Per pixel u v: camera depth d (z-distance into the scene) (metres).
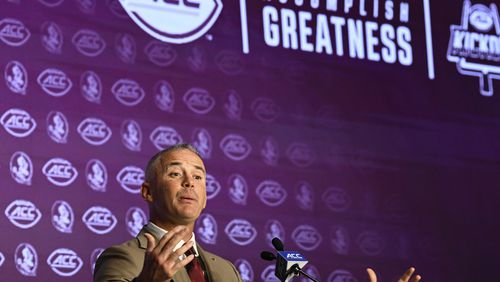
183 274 6.52
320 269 11.68
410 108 12.62
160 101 11.35
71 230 10.67
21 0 10.98
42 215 10.59
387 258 12.04
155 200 6.86
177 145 7.10
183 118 11.41
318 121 12.12
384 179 12.27
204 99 11.58
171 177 6.86
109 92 11.12
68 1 11.18
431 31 12.97
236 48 11.91
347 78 12.41
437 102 12.78
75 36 11.12
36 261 10.48
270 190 11.66
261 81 11.94
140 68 11.34
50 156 10.73
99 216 10.81
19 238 10.47
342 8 12.58
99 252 10.74
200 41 11.73
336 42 12.45
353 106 12.34
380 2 12.79
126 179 11.00
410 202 12.33
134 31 11.41
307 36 12.32
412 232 12.25
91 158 10.89
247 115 11.76
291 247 11.59
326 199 11.91
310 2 12.43
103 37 11.23
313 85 12.20
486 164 12.82
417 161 12.50
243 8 12.07
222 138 11.57
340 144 12.16
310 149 11.98
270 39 12.12
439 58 12.92
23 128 10.69
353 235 11.94
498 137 12.97
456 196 12.58
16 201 10.52
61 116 10.86
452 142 12.72
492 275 12.51
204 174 7.03
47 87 10.87
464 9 13.18
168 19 11.62
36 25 10.98
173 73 11.49
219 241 11.27
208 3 11.89
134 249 6.57
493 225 12.66
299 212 11.73
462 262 12.41
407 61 12.76
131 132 11.12
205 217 11.27
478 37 13.18
